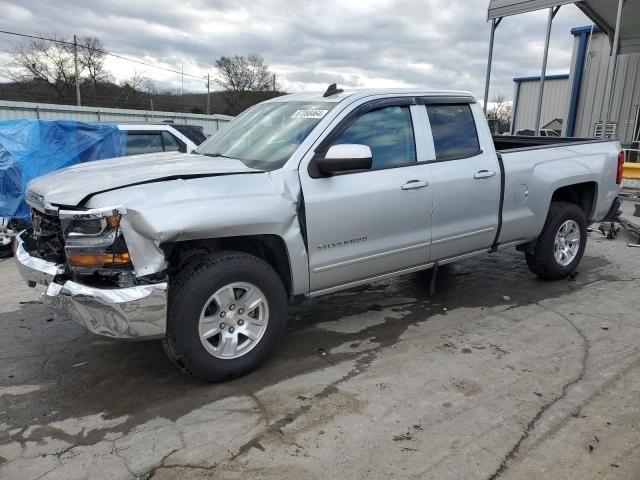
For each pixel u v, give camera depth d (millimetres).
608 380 3434
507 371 3586
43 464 2646
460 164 4453
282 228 3471
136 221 2941
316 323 4520
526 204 5000
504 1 12055
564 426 2916
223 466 2619
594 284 5547
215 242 3527
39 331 4352
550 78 24562
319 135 3738
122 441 2836
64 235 3057
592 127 18844
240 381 3496
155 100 58938
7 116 19094
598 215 5797
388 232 4055
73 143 7504
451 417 3023
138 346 4047
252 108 4824
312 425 2965
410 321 4543
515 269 6125
